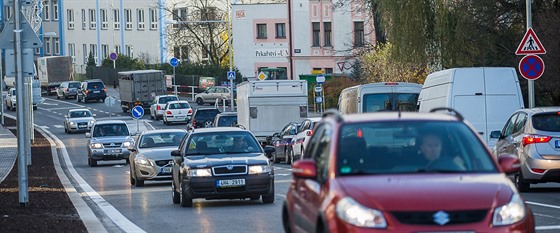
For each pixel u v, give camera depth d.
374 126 23.08
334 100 147.62
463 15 86.06
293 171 23.31
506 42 86.19
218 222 38.72
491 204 19.91
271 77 189.38
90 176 79.75
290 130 89.94
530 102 59.56
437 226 19.53
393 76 123.38
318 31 189.50
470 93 56.09
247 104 98.81
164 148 65.56
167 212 44.12
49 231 35.12
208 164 45.62
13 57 45.53
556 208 39.81
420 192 20.17
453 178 21.16
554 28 68.25
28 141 93.19
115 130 100.25
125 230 36.59
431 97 59.84
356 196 20.20
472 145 22.75
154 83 188.38
